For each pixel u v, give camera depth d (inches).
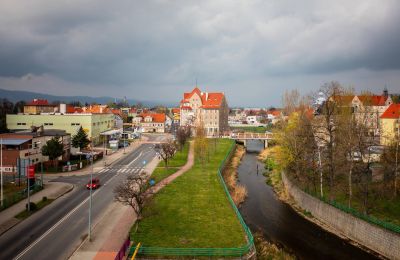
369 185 2325.3
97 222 1771.7
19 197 2117.4
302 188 2536.9
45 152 3107.8
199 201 2235.5
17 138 2992.1
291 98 3993.6
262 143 6988.2
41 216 1859.0
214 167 3501.5
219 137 6092.5
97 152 4084.6
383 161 2362.2
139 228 1710.1
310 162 2699.3
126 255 1348.4
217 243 1557.6
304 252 1732.3
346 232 1927.9
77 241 1519.4
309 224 2113.7
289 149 2854.3
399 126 3036.4
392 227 1651.1
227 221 1859.0
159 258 1382.9
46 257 1357.0
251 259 1424.7
